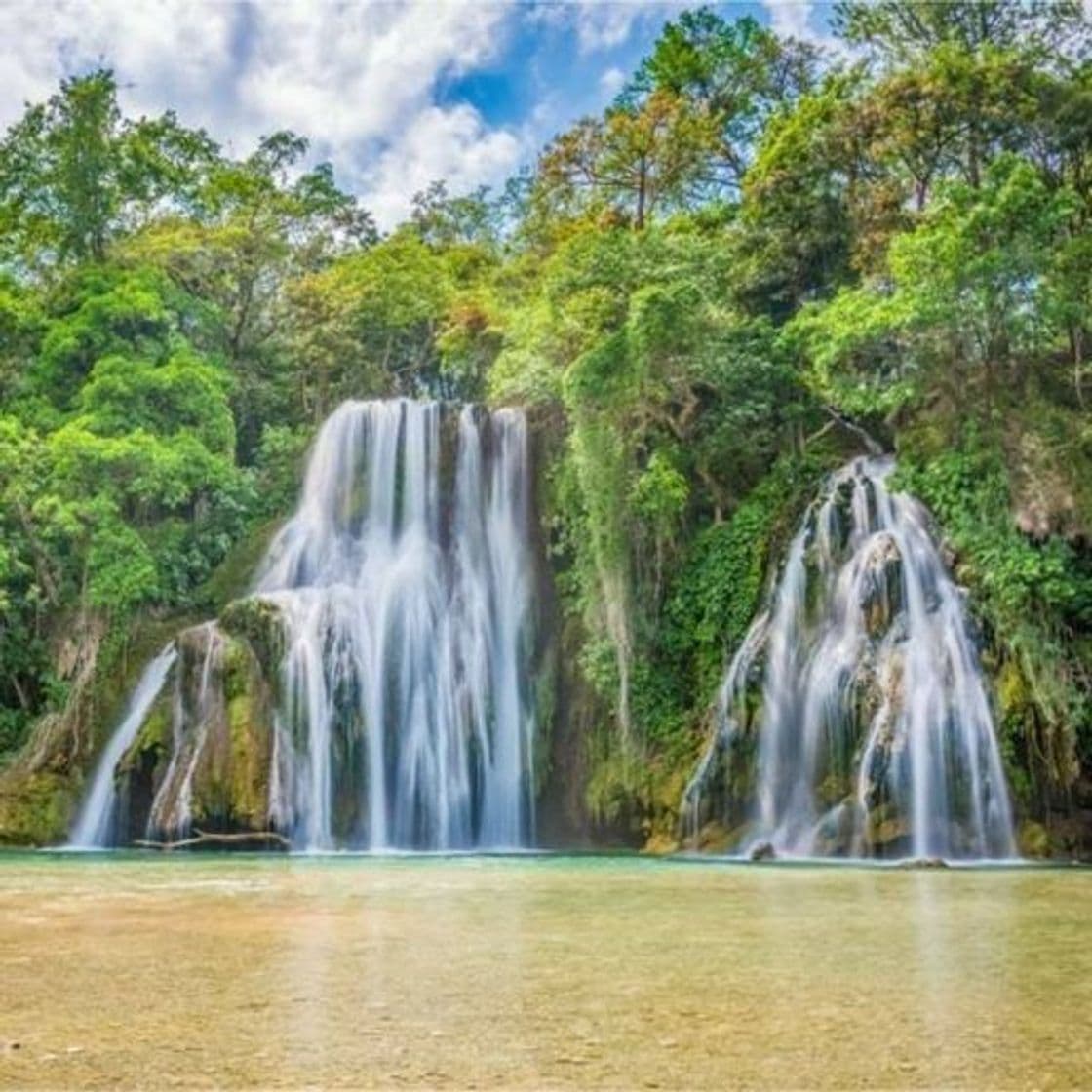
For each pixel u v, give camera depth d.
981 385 20.44
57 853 20.19
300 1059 3.47
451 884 11.23
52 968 5.36
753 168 27.41
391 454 27.72
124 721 24.95
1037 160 23.61
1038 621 18.30
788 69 34.28
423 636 25.09
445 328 35.50
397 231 41.12
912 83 23.38
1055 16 25.41
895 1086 3.12
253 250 36.12
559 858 18.02
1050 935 6.68
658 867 14.79
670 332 22.36
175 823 21.72
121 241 35.00
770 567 21.66
